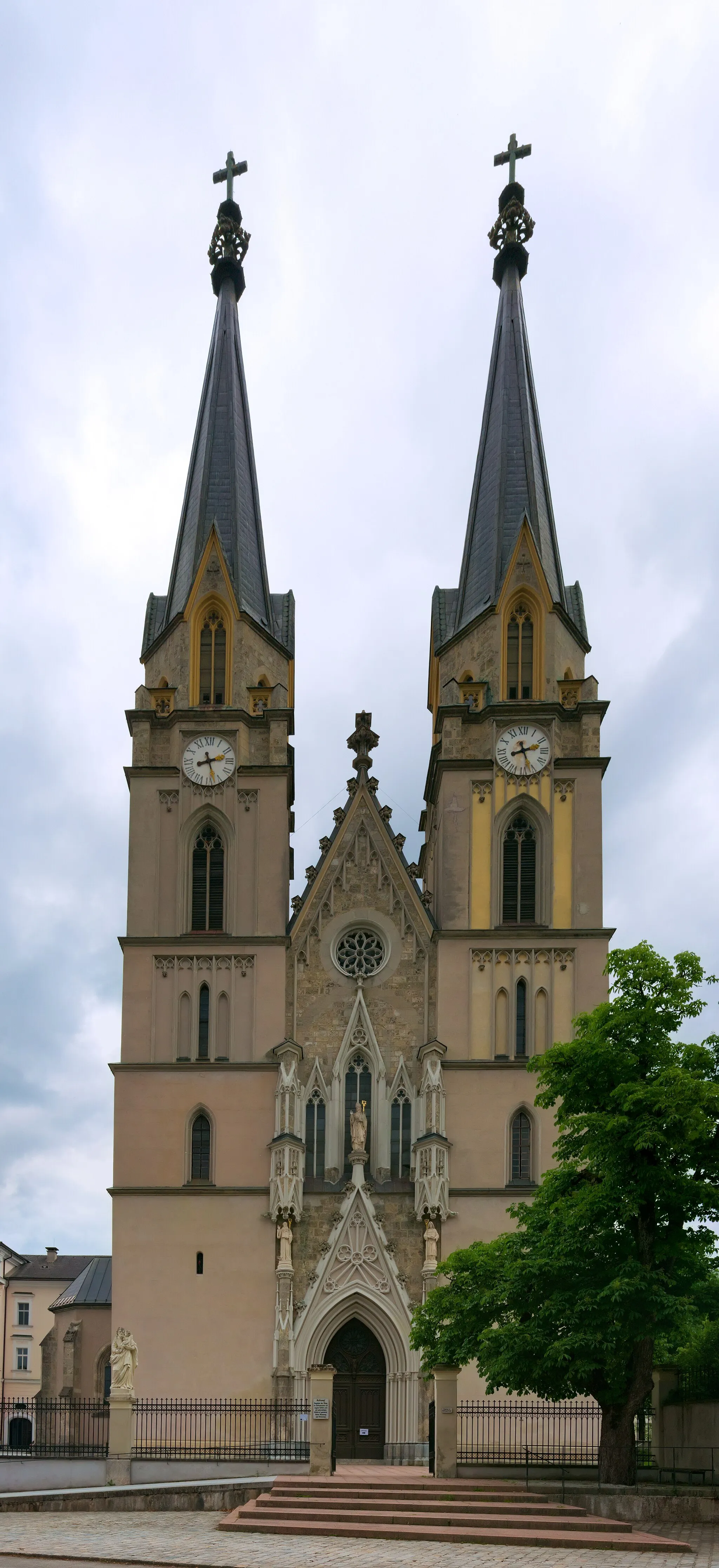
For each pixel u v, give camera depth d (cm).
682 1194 4903
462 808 8106
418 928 8006
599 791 8112
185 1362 7250
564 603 8806
